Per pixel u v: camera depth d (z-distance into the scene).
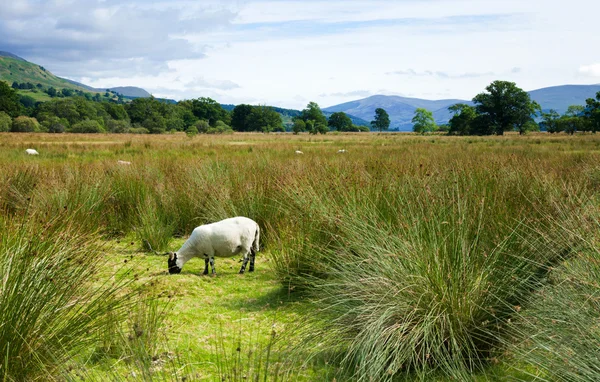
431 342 3.77
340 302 4.36
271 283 6.24
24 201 8.43
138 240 8.37
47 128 93.81
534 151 25.55
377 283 4.14
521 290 4.16
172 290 5.72
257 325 4.79
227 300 5.58
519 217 5.15
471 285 3.97
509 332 3.87
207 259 6.55
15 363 3.34
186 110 161.12
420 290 3.97
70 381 3.25
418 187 6.48
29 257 3.83
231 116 178.25
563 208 5.21
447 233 4.46
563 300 3.60
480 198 5.59
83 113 126.88
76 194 8.96
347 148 32.38
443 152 23.69
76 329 3.83
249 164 13.67
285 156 21.53
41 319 3.62
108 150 29.11
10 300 3.49
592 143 41.53
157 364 3.85
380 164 11.05
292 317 4.98
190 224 9.20
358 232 5.00
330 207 6.42
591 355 3.11
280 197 8.48
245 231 6.58
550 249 4.43
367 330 3.85
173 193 9.91
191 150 29.14
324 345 4.16
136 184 10.33
